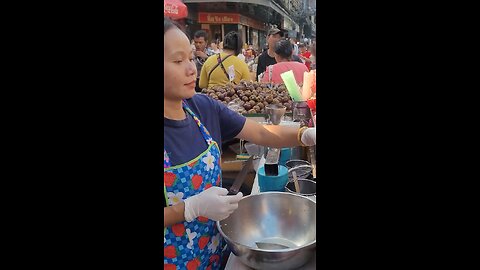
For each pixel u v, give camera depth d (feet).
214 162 3.81
